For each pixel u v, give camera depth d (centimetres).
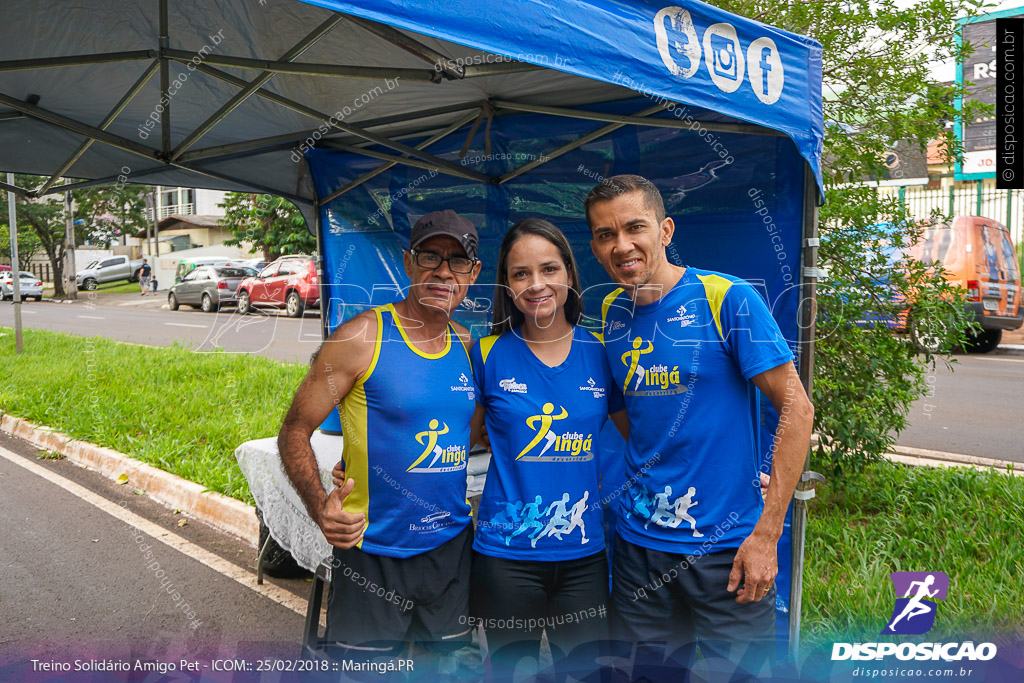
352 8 157
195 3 253
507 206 365
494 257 372
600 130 318
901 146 496
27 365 988
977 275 1188
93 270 2391
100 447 618
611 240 218
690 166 300
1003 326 1223
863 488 476
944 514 437
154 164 395
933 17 429
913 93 450
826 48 442
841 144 446
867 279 455
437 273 211
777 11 434
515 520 221
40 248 2622
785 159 276
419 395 211
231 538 450
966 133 1484
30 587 374
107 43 279
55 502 514
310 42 251
